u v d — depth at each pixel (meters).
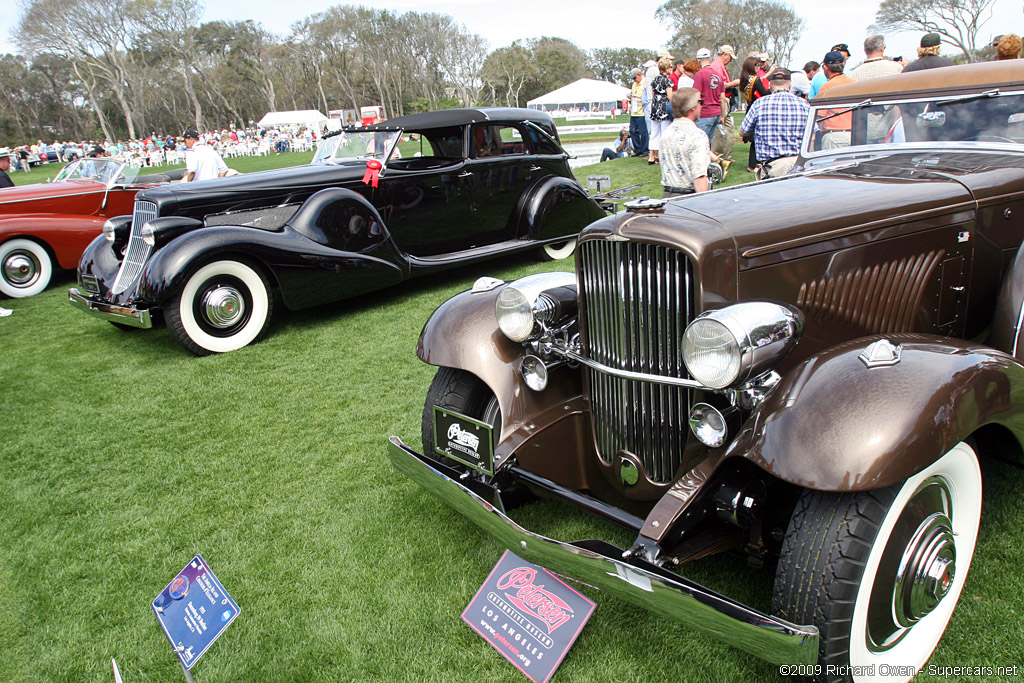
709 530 2.02
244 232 4.99
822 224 2.19
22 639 2.35
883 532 1.68
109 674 2.17
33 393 4.60
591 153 18.34
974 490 1.98
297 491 3.15
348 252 5.41
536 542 1.94
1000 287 2.63
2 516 3.13
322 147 6.84
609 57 88.56
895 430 1.62
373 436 3.64
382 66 72.94
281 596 2.44
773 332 1.80
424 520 2.84
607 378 2.33
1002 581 2.14
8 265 7.55
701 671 1.95
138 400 4.35
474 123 6.30
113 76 61.66
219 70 76.88
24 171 35.38
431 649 2.14
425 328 2.76
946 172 2.74
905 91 3.19
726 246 1.97
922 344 1.85
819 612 1.68
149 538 2.87
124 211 8.50
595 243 2.19
